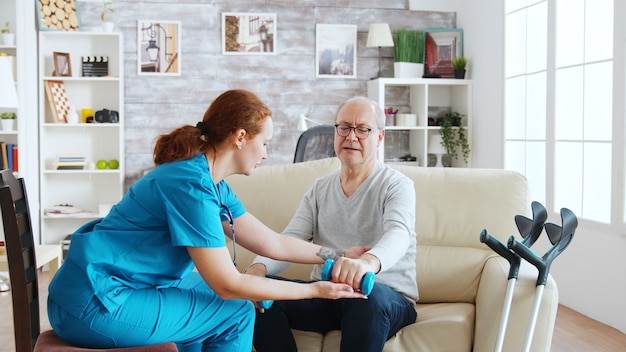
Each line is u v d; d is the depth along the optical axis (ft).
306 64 19.61
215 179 6.62
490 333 7.43
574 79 14.02
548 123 14.87
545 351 7.32
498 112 17.62
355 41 19.75
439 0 20.15
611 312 12.73
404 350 7.64
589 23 13.47
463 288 8.75
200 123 6.63
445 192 9.34
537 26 15.64
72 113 17.93
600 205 13.21
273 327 7.57
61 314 6.16
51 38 18.37
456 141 19.29
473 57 19.12
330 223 8.57
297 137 19.63
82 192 18.78
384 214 8.09
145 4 18.83
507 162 17.20
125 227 6.34
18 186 7.30
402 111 20.17
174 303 6.31
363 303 7.20
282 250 7.51
